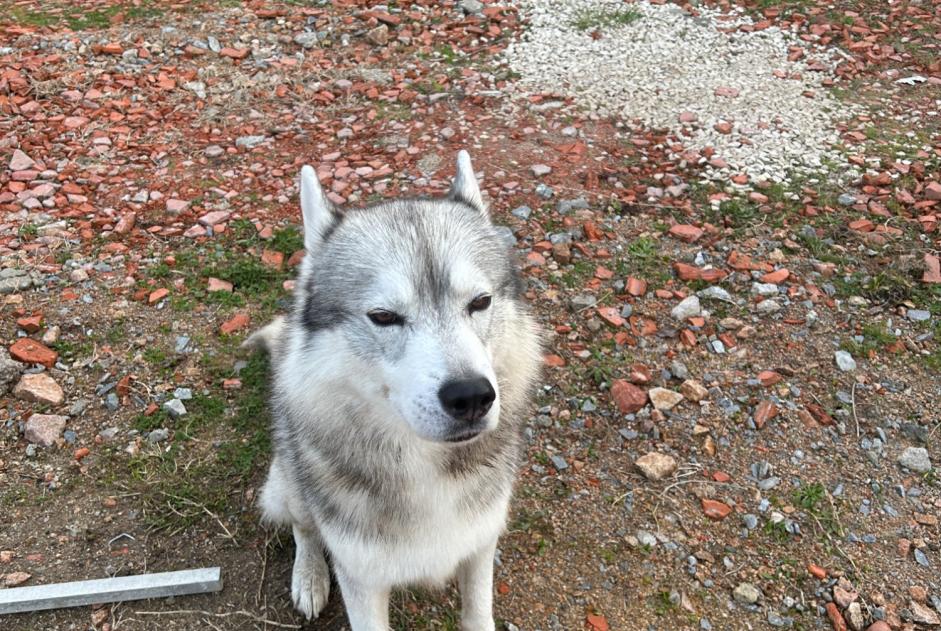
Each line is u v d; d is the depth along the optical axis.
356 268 0.58
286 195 1.20
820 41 1.64
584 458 0.85
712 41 1.65
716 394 0.91
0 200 1.16
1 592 0.69
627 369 0.94
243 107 1.42
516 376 0.63
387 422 0.59
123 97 1.43
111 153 1.29
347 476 0.61
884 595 0.73
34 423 0.84
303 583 0.72
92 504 0.79
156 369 0.92
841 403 0.90
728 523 0.79
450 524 0.62
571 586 0.74
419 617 0.72
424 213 0.61
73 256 1.07
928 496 0.81
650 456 0.84
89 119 1.37
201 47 1.58
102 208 1.17
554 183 1.22
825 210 1.17
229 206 1.17
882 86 1.49
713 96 1.46
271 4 1.76
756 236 1.13
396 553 0.62
